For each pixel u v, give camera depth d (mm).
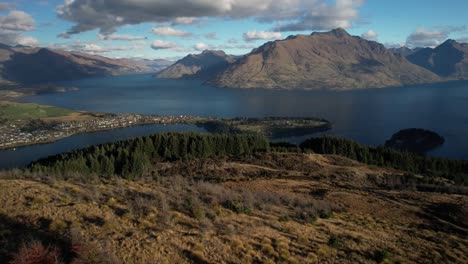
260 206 29312
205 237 20219
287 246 20516
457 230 28859
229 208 27453
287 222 25781
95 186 29281
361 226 27422
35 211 20844
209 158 77188
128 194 28000
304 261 19047
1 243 16625
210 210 25203
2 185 25609
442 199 39188
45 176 33969
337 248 21344
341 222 27984
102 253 16359
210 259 17875
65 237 17719
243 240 20641
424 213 33344
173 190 31453
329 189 45469
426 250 22750
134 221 21203
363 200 37906
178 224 21781
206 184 38188
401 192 44219
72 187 27797
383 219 30609
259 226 23734
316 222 26859
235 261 18016
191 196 28891
